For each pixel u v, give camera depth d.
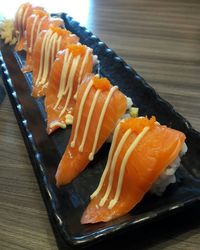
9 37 0.36
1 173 0.18
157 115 0.21
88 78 0.20
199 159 0.17
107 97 0.18
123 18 0.39
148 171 0.14
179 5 0.43
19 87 0.26
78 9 0.43
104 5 0.44
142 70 0.27
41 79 0.27
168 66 0.28
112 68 0.27
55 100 0.24
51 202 0.15
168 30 0.35
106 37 0.34
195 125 0.21
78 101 0.19
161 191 0.16
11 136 0.21
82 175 0.18
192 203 0.14
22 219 0.16
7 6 0.45
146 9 0.42
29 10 0.34
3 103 0.25
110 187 0.16
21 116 0.22
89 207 0.16
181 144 0.15
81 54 0.23
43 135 0.21
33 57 0.28
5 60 0.32
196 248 0.14
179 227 0.14
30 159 0.19
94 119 0.18
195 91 0.24
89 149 0.19
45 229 0.15
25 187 0.17
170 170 0.15
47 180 0.17
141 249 0.14
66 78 0.23
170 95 0.24
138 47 0.32
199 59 0.29
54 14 0.38
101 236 0.13
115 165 0.15
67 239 0.13
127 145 0.15
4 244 0.14
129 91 0.24
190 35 0.33
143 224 0.14
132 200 0.15
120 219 0.14
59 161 0.19
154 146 0.15
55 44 0.27
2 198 0.17
